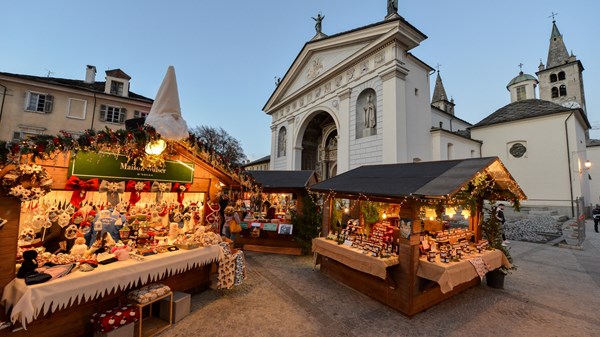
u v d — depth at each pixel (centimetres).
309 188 729
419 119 1574
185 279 509
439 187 446
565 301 533
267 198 1284
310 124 2381
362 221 668
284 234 901
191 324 412
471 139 2039
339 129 1786
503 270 593
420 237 515
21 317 279
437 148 1652
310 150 2584
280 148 2653
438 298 507
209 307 471
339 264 616
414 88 1563
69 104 2111
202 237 516
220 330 396
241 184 639
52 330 324
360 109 1670
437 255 506
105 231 458
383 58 1504
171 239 529
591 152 2816
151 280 414
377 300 511
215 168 602
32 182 316
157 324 404
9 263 304
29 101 1984
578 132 1962
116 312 346
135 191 472
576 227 1090
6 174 296
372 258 489
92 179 402
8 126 1917
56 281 310
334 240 644
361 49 1598
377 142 1485
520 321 447
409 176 560
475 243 628
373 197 540
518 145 2047
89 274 339
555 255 933
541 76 3181
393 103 1398
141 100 2348
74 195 404
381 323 430
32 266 315
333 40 1848
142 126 438
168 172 512
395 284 480
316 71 2059
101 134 377
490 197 633
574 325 437
